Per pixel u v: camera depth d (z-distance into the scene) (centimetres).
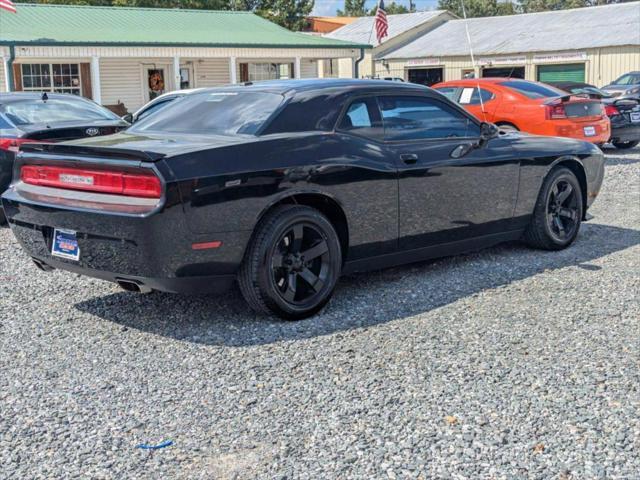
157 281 437
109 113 958
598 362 407
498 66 3606
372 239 522
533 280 570
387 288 556
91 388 388
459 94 1233
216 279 454
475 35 3916
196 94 580
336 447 322
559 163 661
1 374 408
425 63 3856
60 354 437
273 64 2873
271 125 489
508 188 609
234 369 409
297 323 481
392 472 300
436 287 556
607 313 488
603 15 3656
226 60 2764
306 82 545
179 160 430
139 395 379
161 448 325
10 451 324
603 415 345
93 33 2327
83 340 460
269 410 359
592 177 691
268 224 464
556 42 3481
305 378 394
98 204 444
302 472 302
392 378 392
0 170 812
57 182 477
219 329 473
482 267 613
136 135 514
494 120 1168
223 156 445
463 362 411
